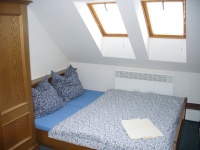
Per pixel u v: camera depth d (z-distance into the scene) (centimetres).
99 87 429
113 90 387
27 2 220
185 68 350
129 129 241
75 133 240
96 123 261
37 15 327
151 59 351
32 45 332
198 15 240
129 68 397
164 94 372
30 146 255
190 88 361
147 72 379
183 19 300
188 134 330
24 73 234
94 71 425
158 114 284
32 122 254
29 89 244
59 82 346
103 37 374
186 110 372
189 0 226
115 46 371
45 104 289
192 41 284
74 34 346
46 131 261
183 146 298
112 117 277
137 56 353
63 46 390
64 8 294
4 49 209
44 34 355
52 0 287
